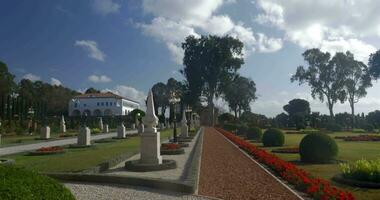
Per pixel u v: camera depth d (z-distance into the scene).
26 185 4.48
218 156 18.84
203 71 69.44
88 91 131.12
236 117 84.19
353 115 70.81
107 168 14.06
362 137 32.66
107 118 73.38
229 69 70.12
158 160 14.37
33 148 24.61
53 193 4.72
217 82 71.00
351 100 73.81
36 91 99.38
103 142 29.94
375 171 10.58
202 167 14.66
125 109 116.56
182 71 72.62
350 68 71.31
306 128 60.53
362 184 10.42
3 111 58.19
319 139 15.84
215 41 69.25
